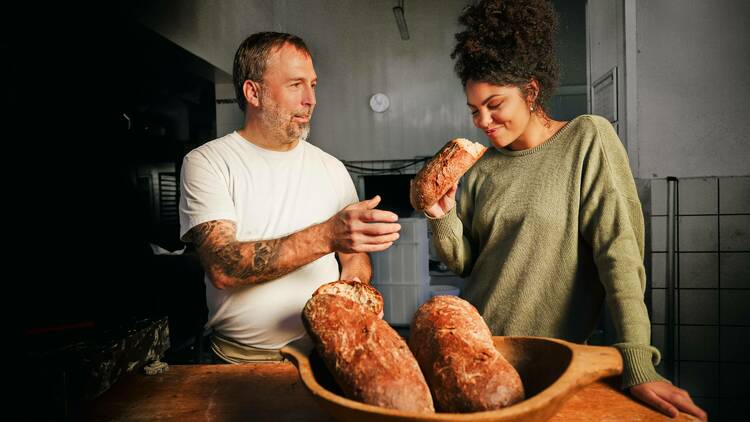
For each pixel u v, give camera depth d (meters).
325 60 5.88
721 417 2.22
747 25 2.16
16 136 1.89
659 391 0.80
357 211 0.96
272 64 1.22
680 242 2.21
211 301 1.30
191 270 2.66
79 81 2.27
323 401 0.60
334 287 0.82
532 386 0.75
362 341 0.69
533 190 1.12
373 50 5.82
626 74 2.27
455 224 1.14
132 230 2.62
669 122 2.25
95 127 2.37
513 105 1.01
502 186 1.17
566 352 0.70
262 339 1.26
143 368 1.04
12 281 1.80
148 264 2.53
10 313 1.08
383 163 5.85
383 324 0.73
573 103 5.20
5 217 1.83
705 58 2.20
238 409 0.88
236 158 1.29
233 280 1.09
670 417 0.78
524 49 0.97
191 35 3.03
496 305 1.16
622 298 0.92
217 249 1.10
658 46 2.24
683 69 2.22
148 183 2.80
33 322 1.02
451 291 3.90
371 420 0.56
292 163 1.34
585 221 1.07
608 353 0.68
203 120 3.81
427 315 0.77
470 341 0.70
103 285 2.22
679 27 2.21
